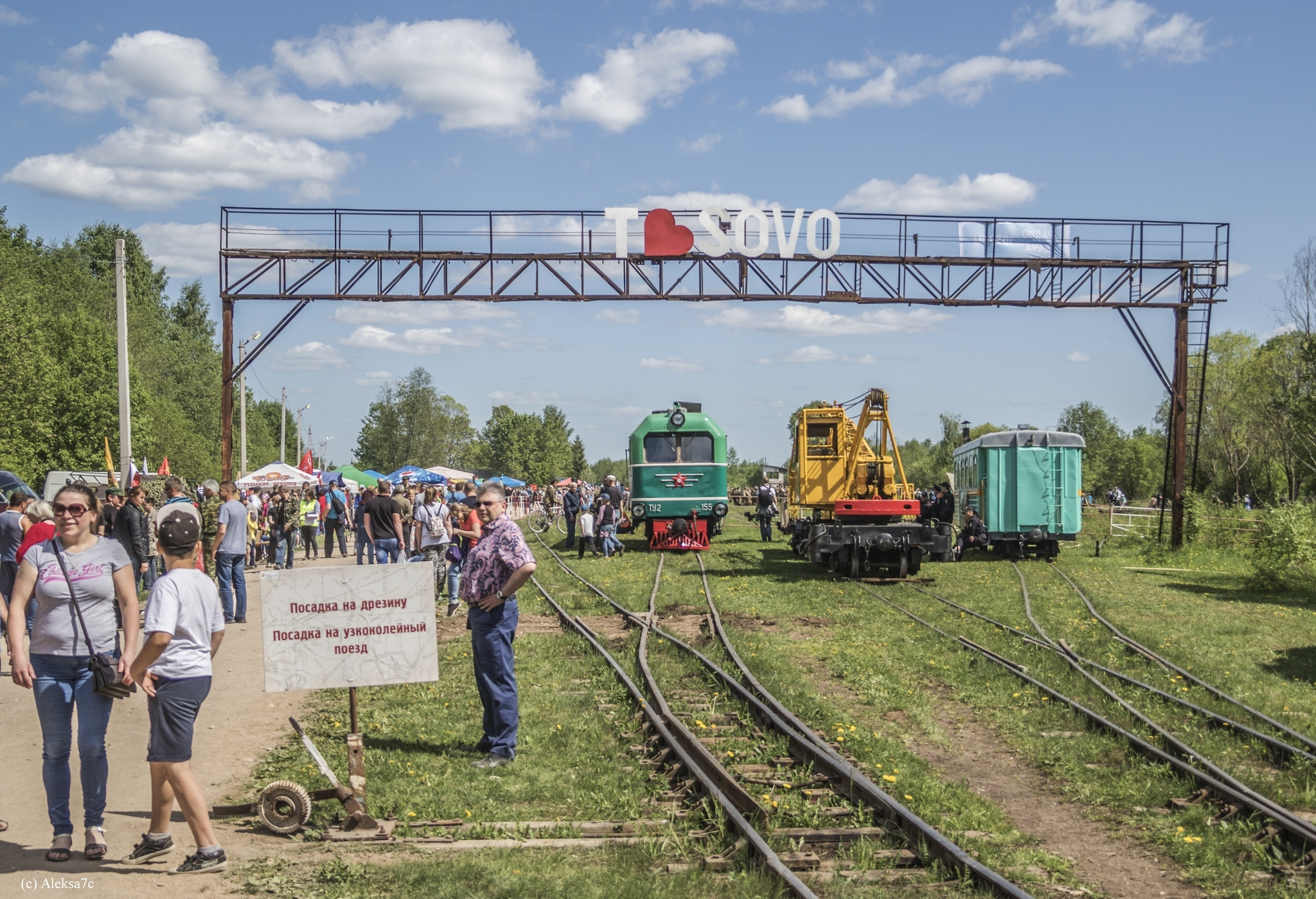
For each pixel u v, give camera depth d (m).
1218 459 65.31
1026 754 8.83
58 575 5.71
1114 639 13.99
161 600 5.50
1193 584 21.39
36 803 6.82
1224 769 8.11
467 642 13.59
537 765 7.93
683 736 8.31
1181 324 26.48
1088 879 6.25
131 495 13.43
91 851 5.75
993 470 27.27
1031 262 24.48
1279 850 6.46
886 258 24.05
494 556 8.01
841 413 25.69
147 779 7.42
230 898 5.29
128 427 23.73
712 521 29.66
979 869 5.71
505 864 5.84
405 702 10.02
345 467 42.03
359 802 6.41
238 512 14.94
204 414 73.56
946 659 12.46
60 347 49.97
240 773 7.63
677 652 12.47
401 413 94.00
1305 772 8.04
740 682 10.82
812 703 9.89
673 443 28.91
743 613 16.08
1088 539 35.53
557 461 125.75
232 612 14.98
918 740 9.25
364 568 7.18
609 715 9.52
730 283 24.09
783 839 6.32
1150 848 6.77
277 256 23.33
